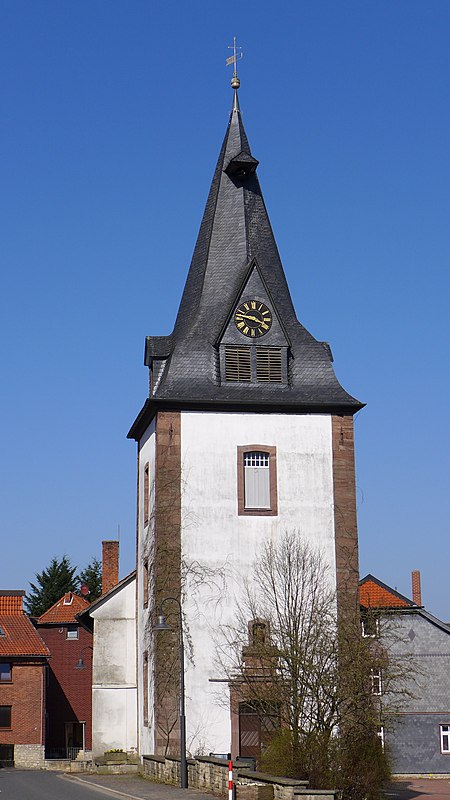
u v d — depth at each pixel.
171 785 38.12
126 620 49.75
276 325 46.00
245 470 44.22
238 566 43.00
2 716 66.75
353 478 44.56
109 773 45.84
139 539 48.94
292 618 39.50
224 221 48.88
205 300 47.41
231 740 41.28
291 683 35.06
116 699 48.84
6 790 38.00
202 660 41.97
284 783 28.55
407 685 53.16
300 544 43.53
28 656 67.38
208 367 45.34
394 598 58.50
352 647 35.66
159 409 44.09
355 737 34.12
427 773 52.59
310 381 45.69
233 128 50.25
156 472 43.72
